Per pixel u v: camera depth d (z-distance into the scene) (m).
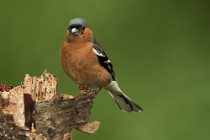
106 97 12.87
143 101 13.25
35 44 13.50
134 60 14.33
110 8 14.66
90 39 10.36
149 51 14.55
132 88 13.60
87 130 8.38
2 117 7.36
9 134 7.39
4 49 13.43
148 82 13.81
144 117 12.86
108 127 12.63
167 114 12.91
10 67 13.29
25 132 7.40
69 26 10.20
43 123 7.54
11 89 7.97
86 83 10.73
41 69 13.34
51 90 7.94
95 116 12.77
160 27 15.01
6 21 13.65
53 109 7.63
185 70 14.38
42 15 13.84
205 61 14.61
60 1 14.15
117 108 12.77
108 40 14.47
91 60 10.29
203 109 13.13
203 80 14.01
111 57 14.30
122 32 14.55
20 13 13.76
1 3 13.80
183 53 14.75
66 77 13.27
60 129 7.75
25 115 7.40
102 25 14.50
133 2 14.94
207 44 15.01
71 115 7.88
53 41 13.60
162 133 12.58
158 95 13.38
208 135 12.58
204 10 15.34
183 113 12.98
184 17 15.23
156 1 15.16
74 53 10.23
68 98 7.79
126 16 14.73
